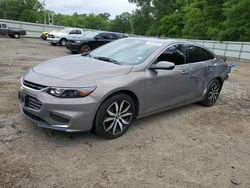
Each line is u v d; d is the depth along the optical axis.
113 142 3.85
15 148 3.42
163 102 4.66
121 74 3.90
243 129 4.93
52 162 3.20
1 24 27.14
